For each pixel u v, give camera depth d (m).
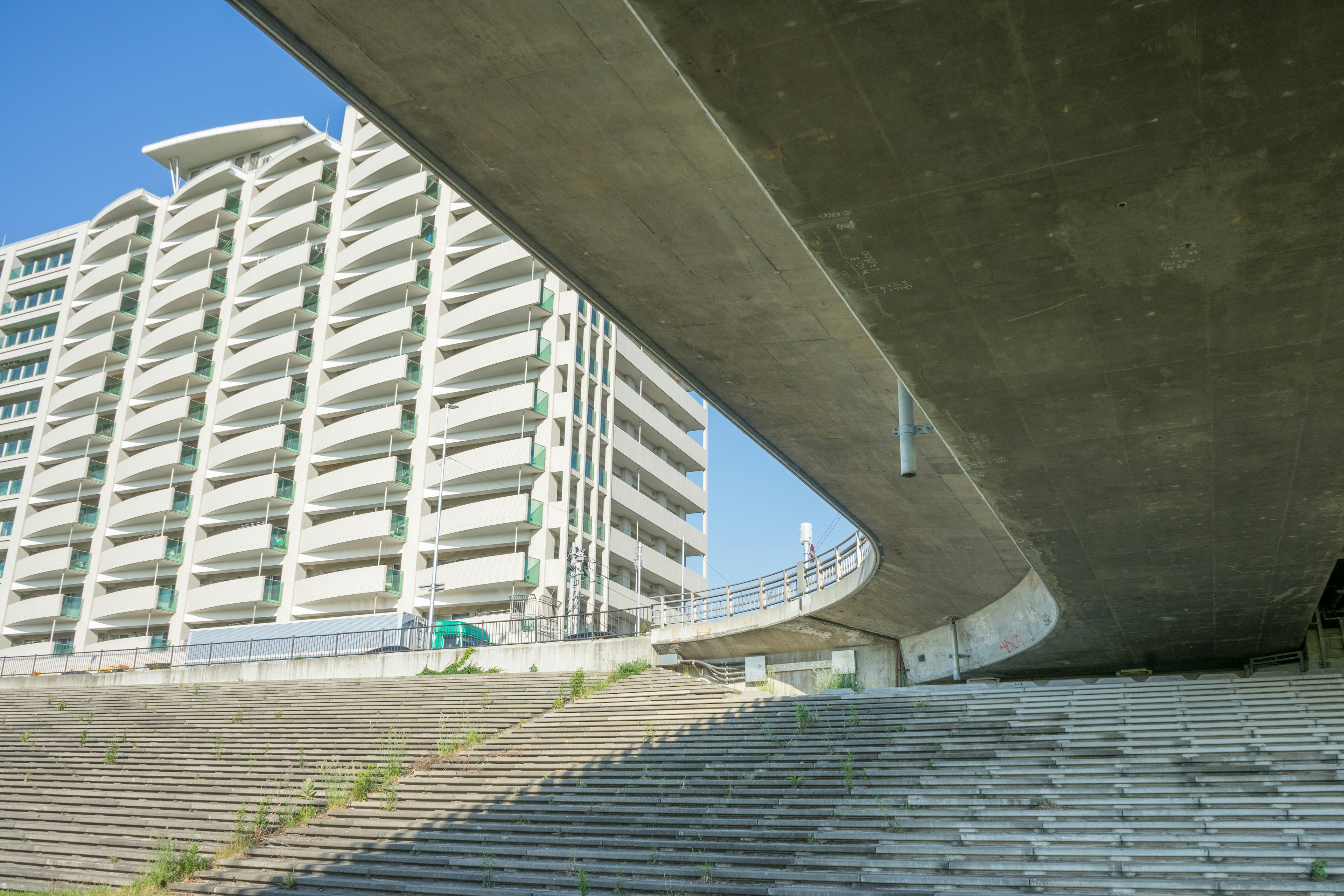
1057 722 14.62
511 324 49.03
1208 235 6.48
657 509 54.25
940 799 12.12
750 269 10.36
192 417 55.66
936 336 7.87
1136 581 14.23
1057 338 7.86
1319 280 6.96
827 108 5.47
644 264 10.40
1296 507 11.26
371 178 54.88
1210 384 8.53
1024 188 6.06
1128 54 5.00
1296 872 9.21
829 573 23.91
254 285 56.62
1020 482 10.80
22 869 13.77
